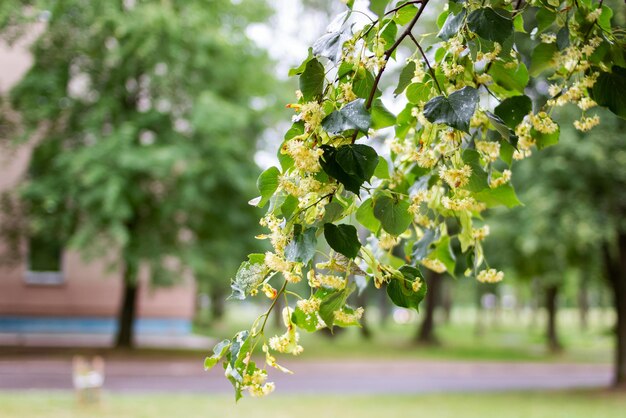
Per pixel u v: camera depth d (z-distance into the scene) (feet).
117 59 46.21
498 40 4.59
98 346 57.72
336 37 4.50
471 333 114.11
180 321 71.31
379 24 4.58
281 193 4.65
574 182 33.01
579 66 5.38
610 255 44.78
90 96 50.34
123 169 43.98
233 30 52.95
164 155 43.60
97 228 45.70
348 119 4.22
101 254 46.16
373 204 5.22
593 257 47.62
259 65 54.24
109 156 43.98
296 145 4.23
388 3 4.44
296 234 4.37
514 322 172.14
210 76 51.42
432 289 83.76
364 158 4.23
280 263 4.35
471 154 5.16
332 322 4.66
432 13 35.27
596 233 32.94
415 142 5.97
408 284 4.67
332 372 53.62
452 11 5.00
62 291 66.95
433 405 34.24
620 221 34.22
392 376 52.39
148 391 37.35
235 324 109.50
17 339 62.18
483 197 6.10
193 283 71.72
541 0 5.42
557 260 48.06
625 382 43.78
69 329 66.90
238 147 48.80
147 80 50.11
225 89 53.21
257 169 50.98
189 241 51.37
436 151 5.44
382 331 109.40
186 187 46.26
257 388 4.46
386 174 5.73
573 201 33.65
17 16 46.44
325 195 4.51
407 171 6.16
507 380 51.98
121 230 43.57
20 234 52.03
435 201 6.06
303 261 4.26
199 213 51.26
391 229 5.09
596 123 5.40
